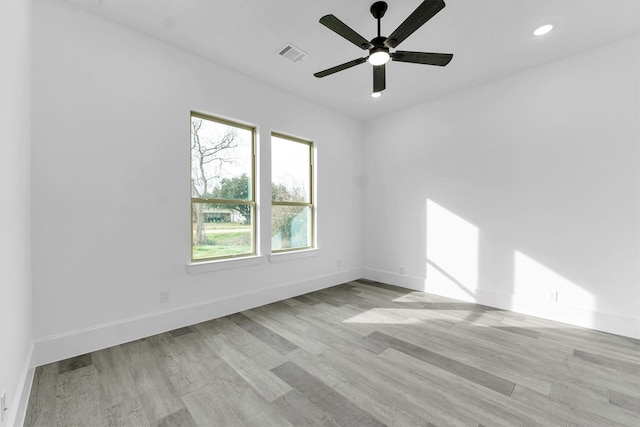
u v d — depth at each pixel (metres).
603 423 1.51
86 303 2.23
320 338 2.54
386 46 2.11
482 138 3.47
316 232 4.15
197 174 2.97
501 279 3.33
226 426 1.50
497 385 1.85
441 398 1.72
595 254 2.74
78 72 2.20
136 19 2.35
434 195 3.94
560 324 2.85
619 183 2.61
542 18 2.30
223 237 3.17
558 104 2.92
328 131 4.28
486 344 2.43
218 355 2.23
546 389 1.81
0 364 1.23
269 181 3.52
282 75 3.28
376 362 2.14
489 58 2.89
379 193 4.62
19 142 1.66
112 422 1.52
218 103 3.02
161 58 2.63
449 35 2.52
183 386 1.83
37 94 2.02
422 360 2.17
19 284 1.63
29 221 1.94
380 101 4.02
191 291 2.83
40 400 1.68
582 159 2.79
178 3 2.17
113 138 2.36
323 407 1.64
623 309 2.60
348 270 4.62
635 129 2.53
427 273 4.03
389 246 4.49
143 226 2.52
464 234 3.64
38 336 2.03
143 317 2.51
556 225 2.95
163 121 2.64
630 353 2.26
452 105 3.75
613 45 2.62
